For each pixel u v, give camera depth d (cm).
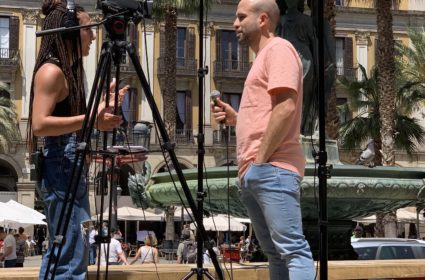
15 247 1798
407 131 2992
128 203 3516
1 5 4072
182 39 4306
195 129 4272
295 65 349
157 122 350
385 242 971
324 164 363
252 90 362
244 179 353
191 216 412
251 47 385
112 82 410
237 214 635
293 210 340
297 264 335
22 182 4003
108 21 348
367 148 713
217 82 4325
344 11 4544
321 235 361
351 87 3069
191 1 2858
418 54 3058
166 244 2386
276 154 345
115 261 1309
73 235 360
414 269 510
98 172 431
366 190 573
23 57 4081
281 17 639
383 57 2673
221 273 357
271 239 368
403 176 588
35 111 357
